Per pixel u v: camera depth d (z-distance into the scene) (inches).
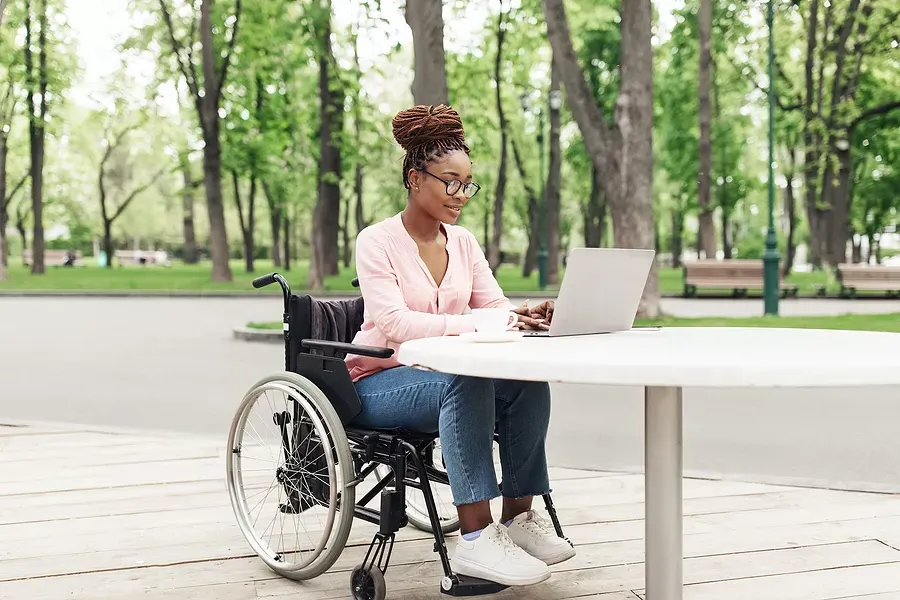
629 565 109.5
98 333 461.1
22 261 1573.6
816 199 984.3
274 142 1003.3
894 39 885.2
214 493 143.4
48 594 100.1
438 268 103.3
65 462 165.5
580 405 244.4
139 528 124.9
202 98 966.4
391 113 952.3
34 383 283.6
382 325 96.2
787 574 106.1
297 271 1311.5
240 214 1244.5
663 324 443.2
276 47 925.2
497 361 64.4
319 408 95.0
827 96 975.0
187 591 101.1
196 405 241.1
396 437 93.7
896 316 469.4
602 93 1030.4
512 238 1863.9
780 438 198.4
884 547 116.3
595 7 834.2
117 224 1849.2
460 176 98.1
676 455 76.1
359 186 1226.0
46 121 1092.5
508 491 99.2
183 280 1031.6
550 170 938.1
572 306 83.7
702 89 906.1
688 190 1080.2
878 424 215.5
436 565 109.4
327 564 97.6
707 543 118.0
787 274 1039.6
